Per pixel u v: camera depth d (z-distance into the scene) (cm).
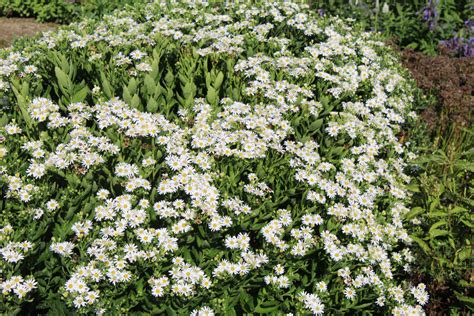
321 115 136
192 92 133
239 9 163
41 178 113
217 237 109
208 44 147
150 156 118
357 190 120
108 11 237
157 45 141
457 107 172
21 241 106
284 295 110
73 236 111
